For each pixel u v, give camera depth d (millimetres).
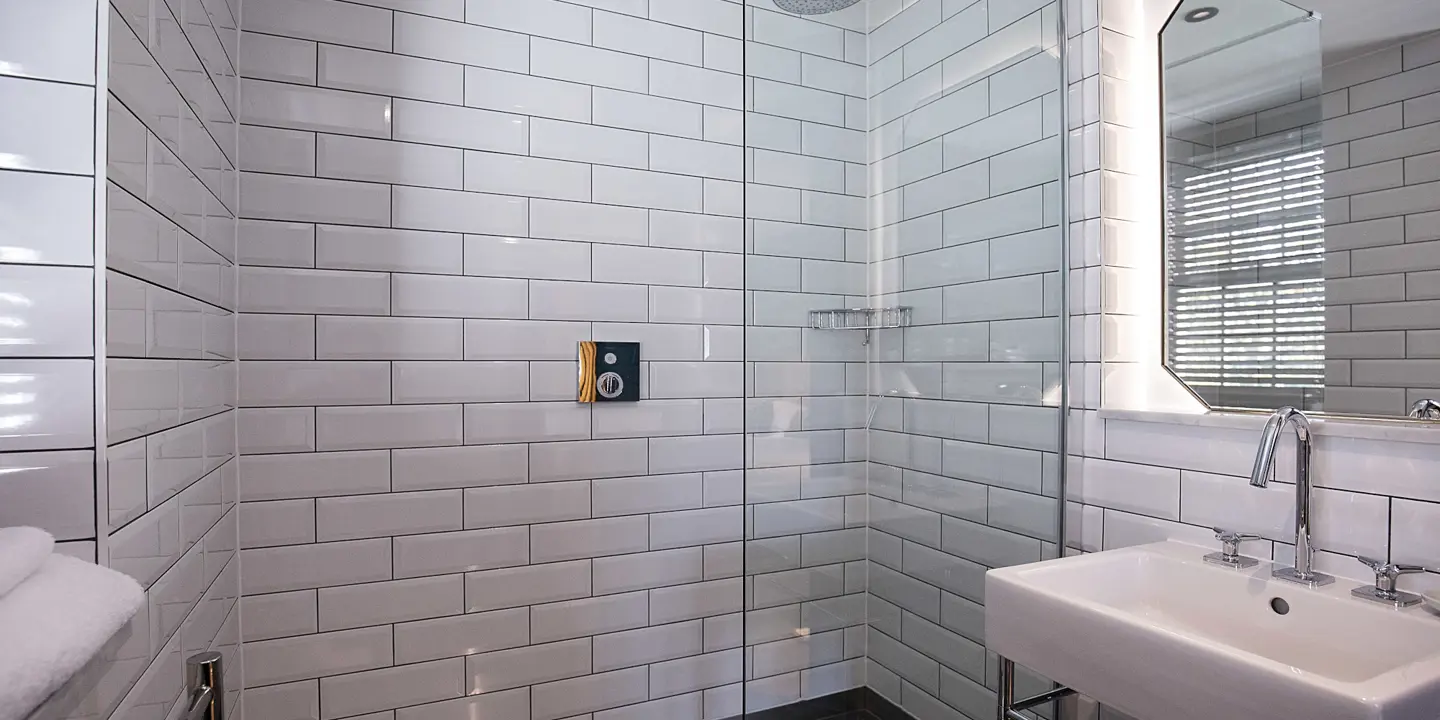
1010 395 1838
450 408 1812
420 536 1786
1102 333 1707
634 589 2008
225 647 1511
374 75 1751
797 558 1834
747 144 1781
